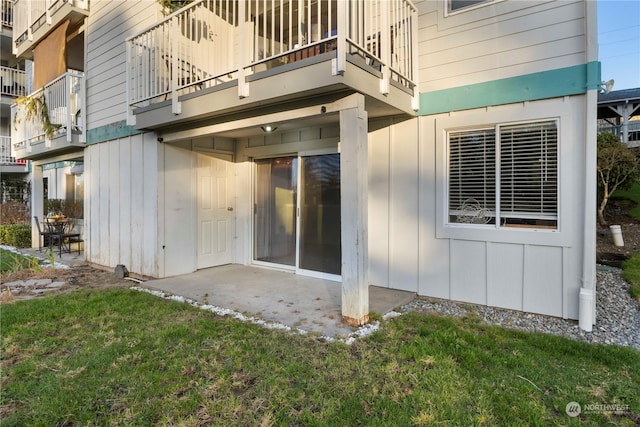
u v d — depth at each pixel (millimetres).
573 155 3592
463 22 4184
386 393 2293
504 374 2508
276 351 2873
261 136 6145
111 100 6445
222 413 2084
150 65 5199
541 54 3736
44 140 7574
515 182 3959
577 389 2324
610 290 4746
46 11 7547
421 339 3094
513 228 3947
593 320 3484
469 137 4242
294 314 3789
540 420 2016
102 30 6672
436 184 4414
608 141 9492
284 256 6004
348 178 3475
